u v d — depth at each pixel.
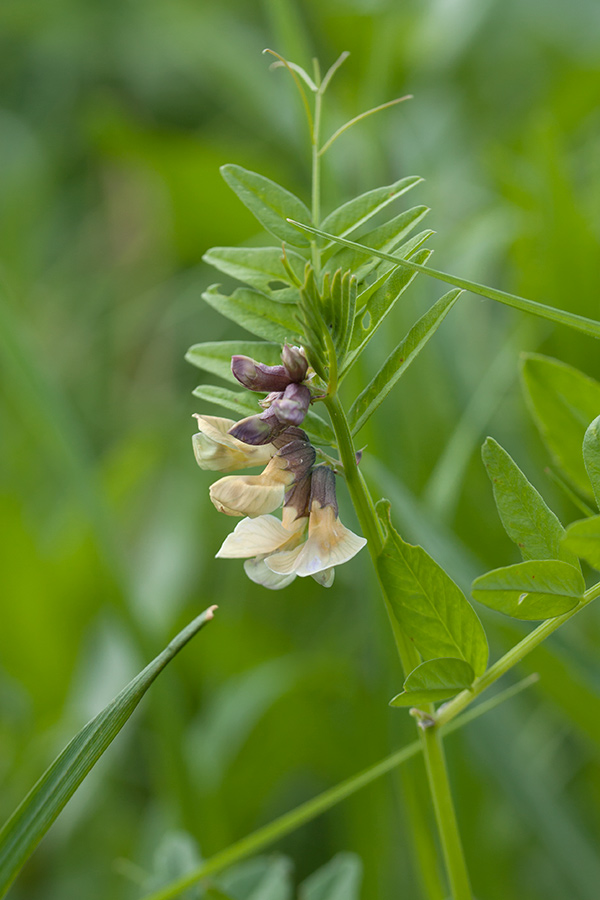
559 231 0.60
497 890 0.54
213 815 0.60
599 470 0.42
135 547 0.89
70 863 0.68
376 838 0.53
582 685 0.51
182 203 0.93
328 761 0.68
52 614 0.74
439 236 0.73
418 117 0.90
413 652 0.43
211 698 0.75
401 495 0.51
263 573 0.42
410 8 0.82
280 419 0.41
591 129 0.88
